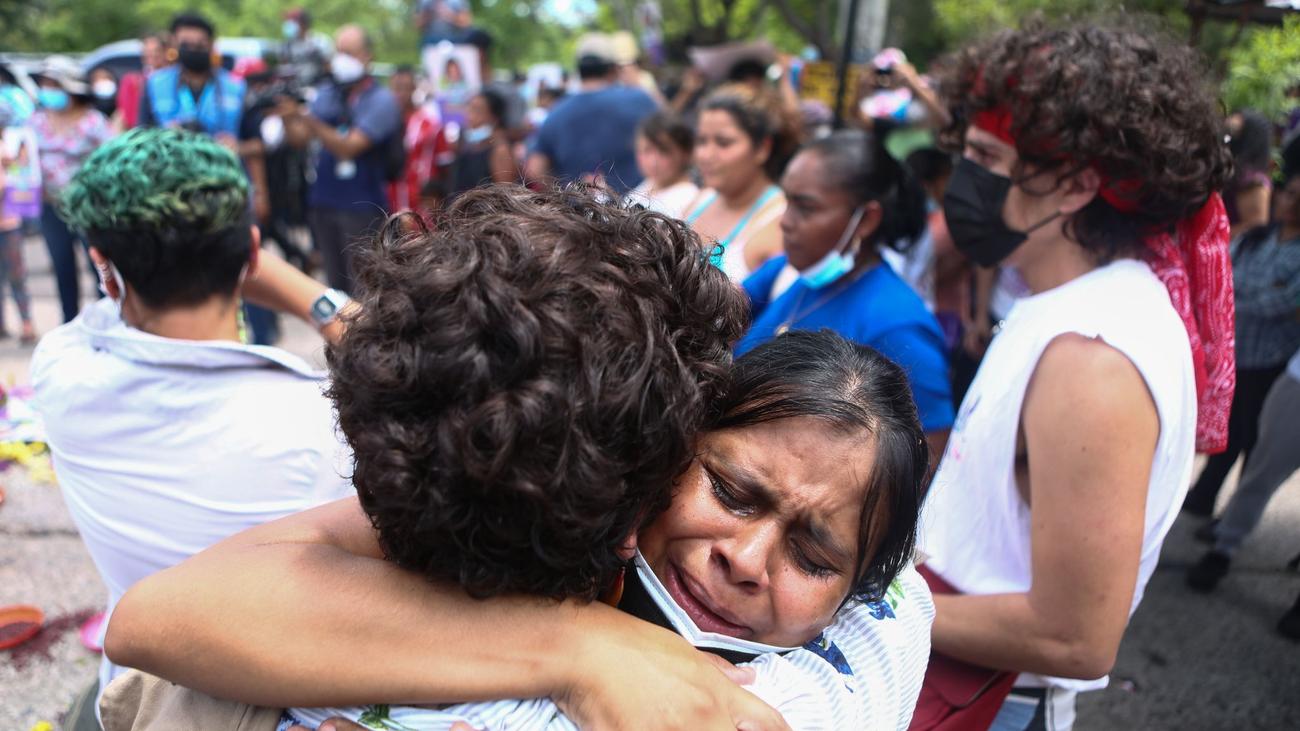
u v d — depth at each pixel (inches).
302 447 56.2
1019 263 58.0
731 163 134.0
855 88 205.6
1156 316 49.7
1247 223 149.9
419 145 278.7
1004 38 55.8
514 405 26.7
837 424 35.0
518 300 27.3
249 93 256.2
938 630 54.0
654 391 29.3
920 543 54.1
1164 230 53.1
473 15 1312.7
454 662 32.5
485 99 245.1
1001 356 54.8
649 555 36.8
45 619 119.4
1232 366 56.9
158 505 55.8
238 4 1188.5
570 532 28.9
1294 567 153.3
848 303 90.0
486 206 32.3
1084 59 50.6
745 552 34.4
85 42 1069.8
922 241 147.9
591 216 31.9
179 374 54.7
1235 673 125.3
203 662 33.6
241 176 59.1
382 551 36.1
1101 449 47.2
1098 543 47.6
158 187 54.5
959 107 59.7
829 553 35.1
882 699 38.9
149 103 234.2
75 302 233.0
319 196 239.6
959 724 56.0
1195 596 145.0
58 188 223.8
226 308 60.9
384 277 30.2
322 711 33.9
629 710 32.1
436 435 27.7
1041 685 56.5
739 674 35.3
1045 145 51.4
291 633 33.2
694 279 32.6
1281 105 134.0
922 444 37.7
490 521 28.6
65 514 147.9
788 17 429.4
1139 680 123.2
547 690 32.8
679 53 634.8
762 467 34.8
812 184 88.3
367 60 238.4
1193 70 52.4
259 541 37.9
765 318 97.4
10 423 175.5
